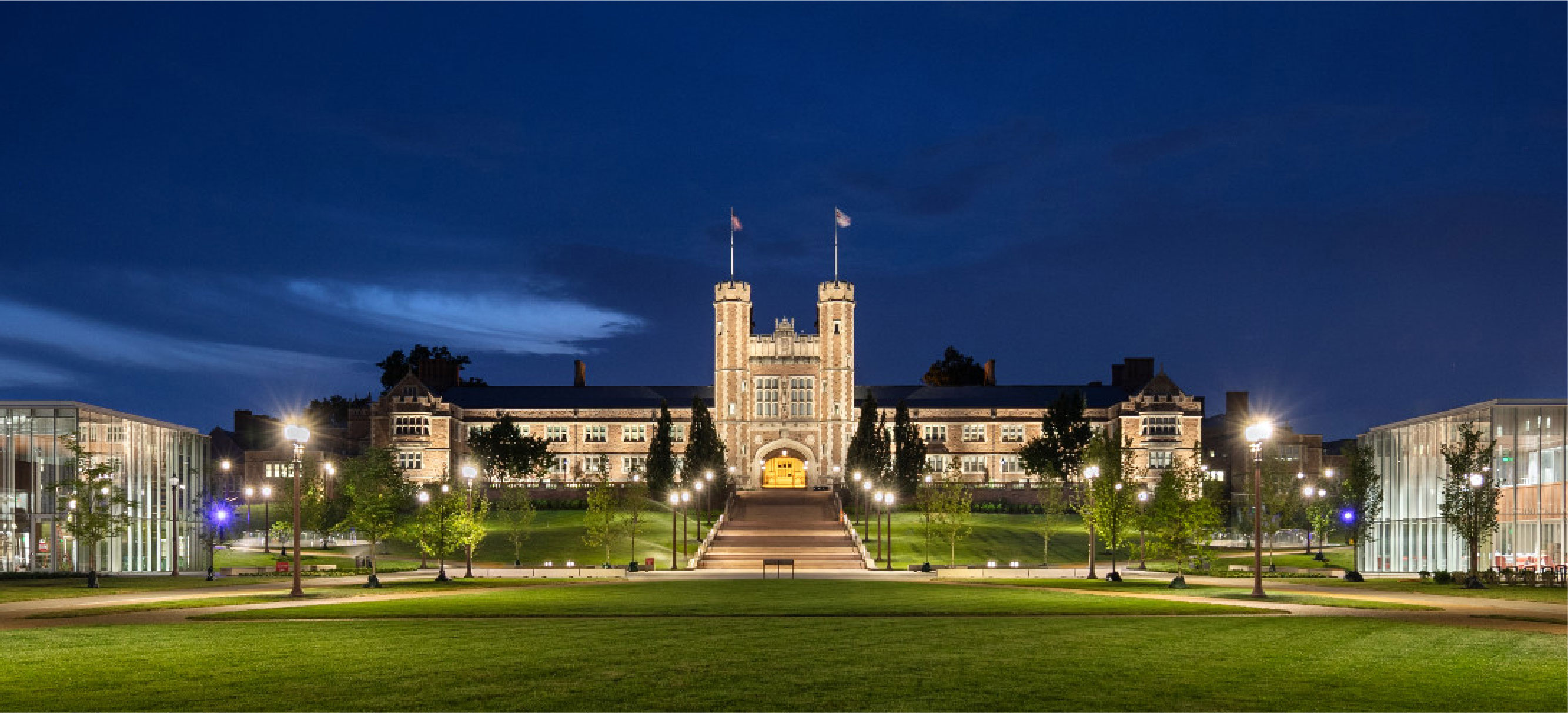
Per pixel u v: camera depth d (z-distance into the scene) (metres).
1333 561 104.56
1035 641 31.94
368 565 91.94
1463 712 22.72
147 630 35.16
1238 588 60.72
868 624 36.78
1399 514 95.06
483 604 46.38
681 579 74.50
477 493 113.06
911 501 143.88
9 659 28.56
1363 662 28.36
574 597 51.41
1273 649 30.50
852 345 164.62
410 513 125.94
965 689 24.58
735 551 104.25
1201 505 78.06
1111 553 107.94
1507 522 80.81
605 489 96.38
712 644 31.27
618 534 96.56
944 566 94.50
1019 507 143.38
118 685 25.12
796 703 23.25
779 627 36.00
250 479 147.12
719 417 163.62
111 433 86.88
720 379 164.25
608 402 171.62
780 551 104.19
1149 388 158.75
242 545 113.31
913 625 36.56
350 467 123.88
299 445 53.12
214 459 157.00
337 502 114.31
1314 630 35.03
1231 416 163.00
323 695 23.97
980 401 172.50
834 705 23.11
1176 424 157.88
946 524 97.19
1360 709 22.91
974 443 167.88
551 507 140.00
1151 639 32.44
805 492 153.38
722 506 142.50
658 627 36.06
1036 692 24.30
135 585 65.12
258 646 30.97
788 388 164.25
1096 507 77.50
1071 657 28.94
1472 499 69.81
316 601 48.62
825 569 93.12
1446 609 43.62
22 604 47.16
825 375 164.00
